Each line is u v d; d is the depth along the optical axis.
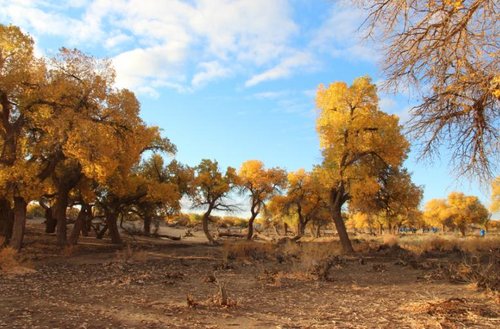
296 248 26.31
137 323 7.43
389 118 26.98
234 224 103.75
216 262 21.52
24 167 19.48
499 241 30.34
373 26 6.02
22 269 15.00
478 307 8.78
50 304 8.96
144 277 13.93
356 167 27.86
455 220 82.75
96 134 20.55
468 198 83.06
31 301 9.25
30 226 46.22
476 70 6.09
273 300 10.30
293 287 12.66
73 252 24.33
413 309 8.77
